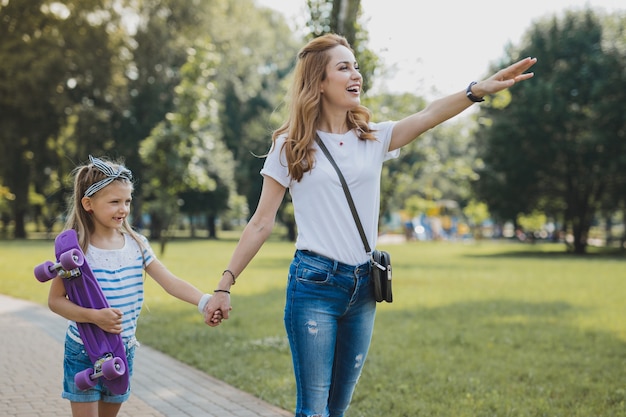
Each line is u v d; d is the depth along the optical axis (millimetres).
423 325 10852
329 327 3314
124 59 39750
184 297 3475
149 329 10078
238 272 3408
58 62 36031
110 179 3363
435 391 6453
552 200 42031
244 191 53844
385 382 6816
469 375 7207
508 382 6910
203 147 28156
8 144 38531
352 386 3512
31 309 11945
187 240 51188
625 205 40969
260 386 6441
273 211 3424
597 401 6102
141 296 3535
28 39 36969
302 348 3318
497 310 12727
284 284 17281
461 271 22359
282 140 3406
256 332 9828
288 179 3391
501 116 39438
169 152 25875
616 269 23703
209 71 26500
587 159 37344
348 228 3311
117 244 3477
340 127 3457
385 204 15273
